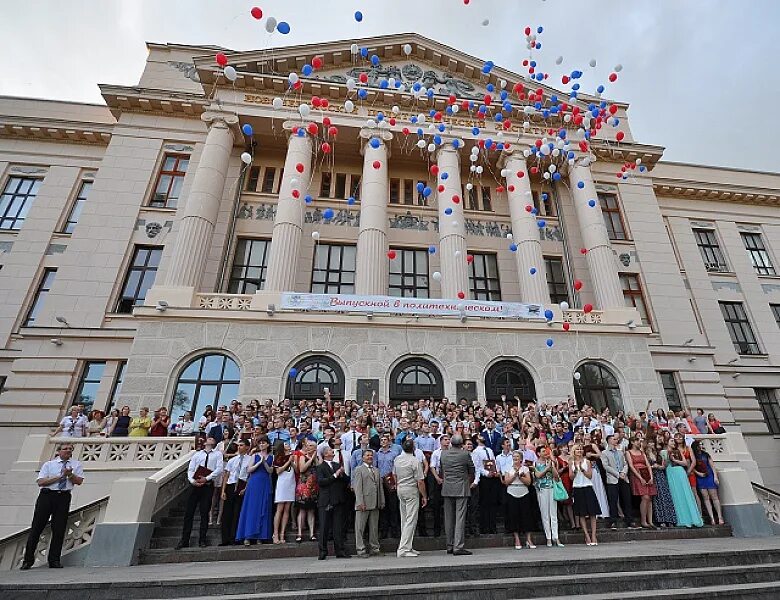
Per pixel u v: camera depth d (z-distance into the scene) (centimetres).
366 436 810
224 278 1867
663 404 1684
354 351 1594
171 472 874
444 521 805
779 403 2197
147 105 2144
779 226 2673
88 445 1135
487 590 536
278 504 793
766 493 1100
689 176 2700
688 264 2444
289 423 1066
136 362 1470
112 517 732
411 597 520
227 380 1509
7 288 1866
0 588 522
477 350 1656
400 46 2270
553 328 1722
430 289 2017
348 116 2073
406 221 2112
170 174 2086
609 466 939
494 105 2134
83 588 521
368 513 745
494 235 2175
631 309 1844
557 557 634
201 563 694
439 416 1243
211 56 2061
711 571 600
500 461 865
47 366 1667
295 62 2153
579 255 2162
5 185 2075
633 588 567
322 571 555
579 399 1664
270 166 2175
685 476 964
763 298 2438
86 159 2159
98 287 1820
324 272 1977
